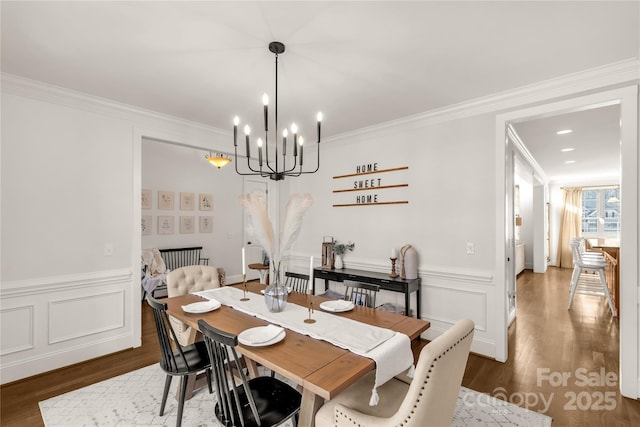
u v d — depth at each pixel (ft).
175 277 9.55
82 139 9.32
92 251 9.52
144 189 17.90
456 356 4.27
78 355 9.25
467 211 10.10
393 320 6.54
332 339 5.48
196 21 5.79
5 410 7.08
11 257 8.19
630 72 7.27
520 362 9.39
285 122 11.75
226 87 8.69
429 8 5.42
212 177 20.79
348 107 10.25
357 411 4.72
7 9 5.40
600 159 18.63
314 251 14.60
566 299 16.79
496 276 9.52
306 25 5.92
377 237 12.37
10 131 8.16
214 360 4.83
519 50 6.79
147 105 10.05
